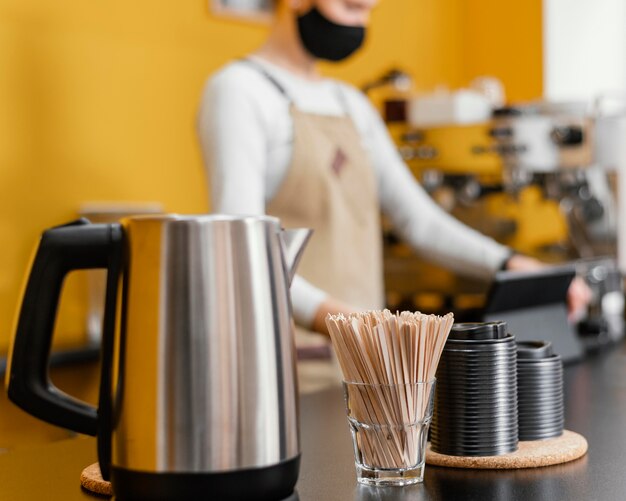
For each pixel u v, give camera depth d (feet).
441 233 8.49
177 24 10.34
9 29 8.96
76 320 9.08
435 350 3.24
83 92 9.51
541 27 13.46
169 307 2.75
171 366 2.74
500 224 9.89
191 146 10.48
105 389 2.89
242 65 7.60
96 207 9.50
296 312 6.23
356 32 7.94
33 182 9.14
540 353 3.81
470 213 9.98
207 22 10.64
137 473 2.78
